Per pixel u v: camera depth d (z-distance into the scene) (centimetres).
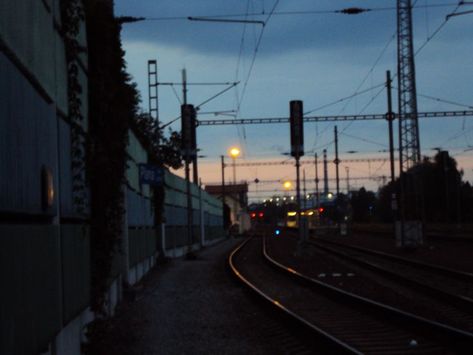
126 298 2016
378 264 3531
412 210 4925
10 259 656
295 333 1375
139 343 1323
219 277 2869
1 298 620
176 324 1564
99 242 1341
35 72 816
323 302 1972
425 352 1159
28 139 776
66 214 1036
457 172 10781
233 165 9162
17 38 724
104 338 1284
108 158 1380
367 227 11194
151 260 3253
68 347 1020
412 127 4922
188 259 4150
